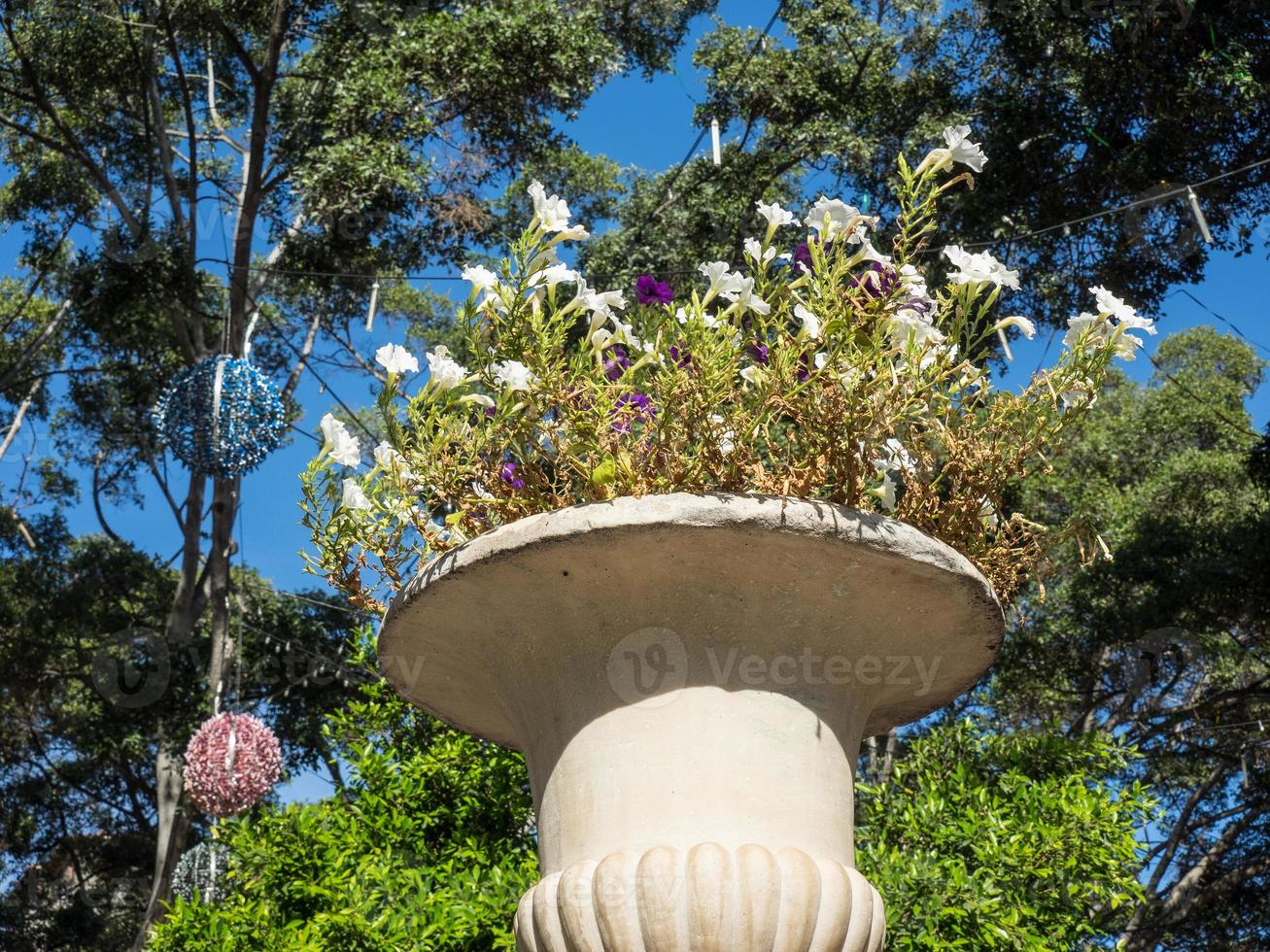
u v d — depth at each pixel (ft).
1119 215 32.32
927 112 39.52
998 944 16.01
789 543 6.84
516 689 7.78
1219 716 39.42
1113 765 20.33
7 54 44.91
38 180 50.55
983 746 20.86
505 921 15.60
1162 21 29.71
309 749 43.86
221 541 43.60
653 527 6.71
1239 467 46.29
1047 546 8.23
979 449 7.55
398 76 39.01
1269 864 38.50
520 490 7.66
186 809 40.75
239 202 48.65
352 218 39.40
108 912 51.83
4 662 49.49
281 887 17.29
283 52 48.49
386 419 7.80
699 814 6.87
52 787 52.95
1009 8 32.53
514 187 46.93
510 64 39.34
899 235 7.66
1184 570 36.55
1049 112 32.68
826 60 40.88
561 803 7.25
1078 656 39.40
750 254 7.71
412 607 7.50
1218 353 61.16
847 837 7.22
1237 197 31.86
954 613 7.39
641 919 6.54
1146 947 38.50
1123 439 54.44
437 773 18.38
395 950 15.33
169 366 51.65
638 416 7.66
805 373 7.62
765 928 6.46
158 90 47.98
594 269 41.96
